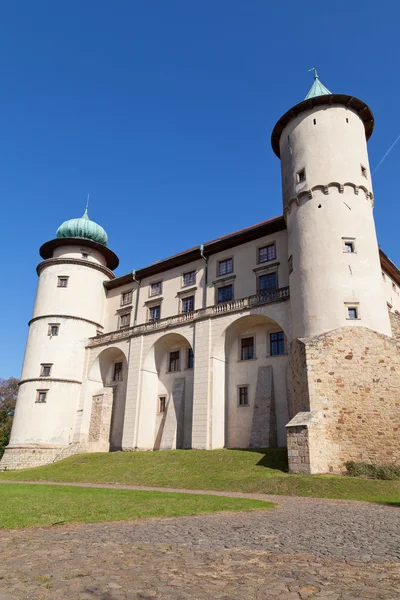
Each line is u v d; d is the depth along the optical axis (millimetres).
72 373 39500
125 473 24469
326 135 29094
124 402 38344
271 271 32500
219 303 33812
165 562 6102
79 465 29359
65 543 7340
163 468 24250
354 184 27656
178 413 33844
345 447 21688
